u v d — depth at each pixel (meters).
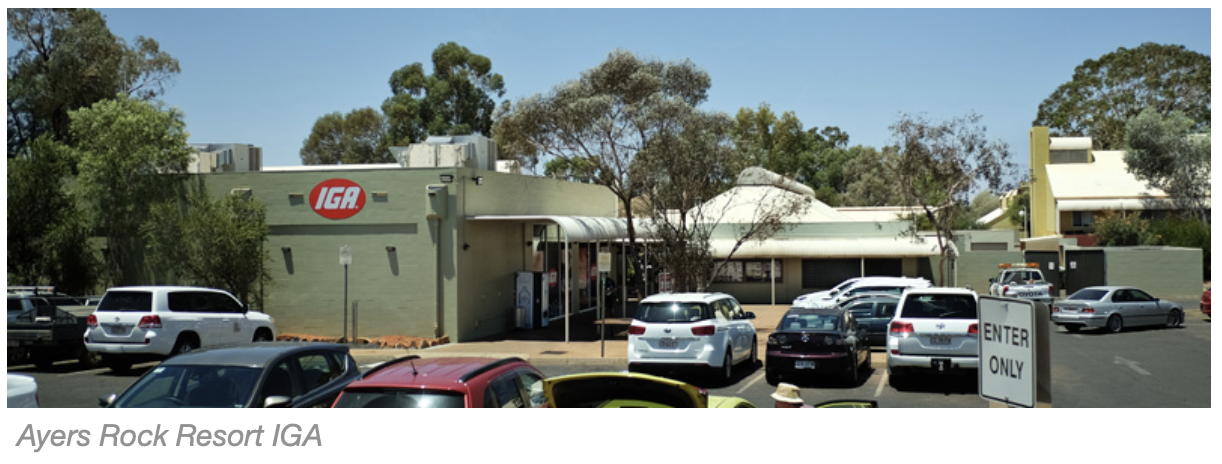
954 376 16.38
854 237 38.41
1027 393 6.01
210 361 8.99
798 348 15.55
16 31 34.66
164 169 25.88
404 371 7.91
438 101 60.31
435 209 22.45
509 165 33.91
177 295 17.67
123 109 25.67
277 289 23.33
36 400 8.30
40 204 23.67
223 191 23.81
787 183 39.59
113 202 24.38
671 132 32.31
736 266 38.88
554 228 29.22
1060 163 56.66
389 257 22.77
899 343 14.69
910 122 31.14
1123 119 69.94
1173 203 49.56
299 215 23.28
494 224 24.77
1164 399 13.92
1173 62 69.94
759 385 15.87
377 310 22.80
